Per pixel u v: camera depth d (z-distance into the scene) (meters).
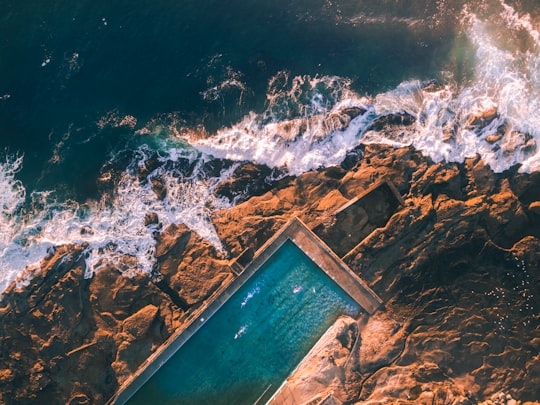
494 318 42.97
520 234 44.28
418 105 46.53
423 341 42.69
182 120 47.03
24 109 46.69
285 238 43.25
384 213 44.41
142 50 48.22
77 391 41.91
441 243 43.78
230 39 48.56
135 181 45.72
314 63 47.94
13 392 41.38
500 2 48.00
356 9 48.69
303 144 46.28
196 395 42.62
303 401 41.75
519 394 41.94
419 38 48.16
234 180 45.84
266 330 43.22
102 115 46.97
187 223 44.84
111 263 43.91
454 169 44.94
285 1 48.66
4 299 42.50
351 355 42.41
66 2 48.25
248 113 47.06
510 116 45.88
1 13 47.50
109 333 42.62
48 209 44.94
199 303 43.19
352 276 43.31
